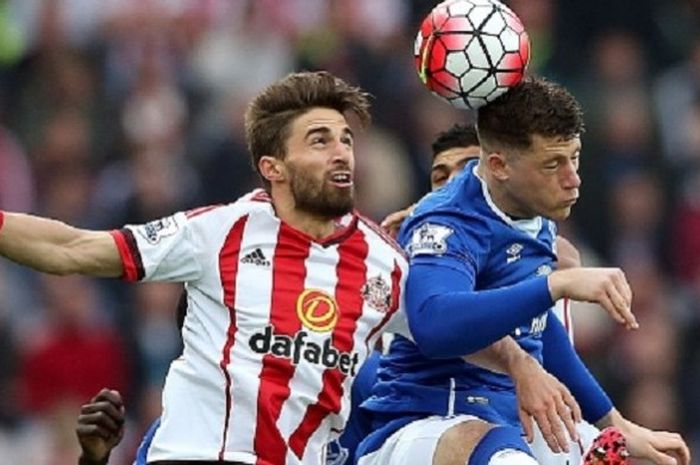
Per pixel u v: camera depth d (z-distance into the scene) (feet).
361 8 142.00
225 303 60.44
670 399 118.73
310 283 60.90
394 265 61.93
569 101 61.57
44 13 143.43
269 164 61.36
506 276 62.80
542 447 65.92
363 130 63.67
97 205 130.21
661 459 66.49
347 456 66.59
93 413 63.93
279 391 60.03
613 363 118.32
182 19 143.54
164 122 135.23
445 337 60.08
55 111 137.59
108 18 143.95
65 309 118.52
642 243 130.72
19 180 134.41
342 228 61.77
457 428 62.80
